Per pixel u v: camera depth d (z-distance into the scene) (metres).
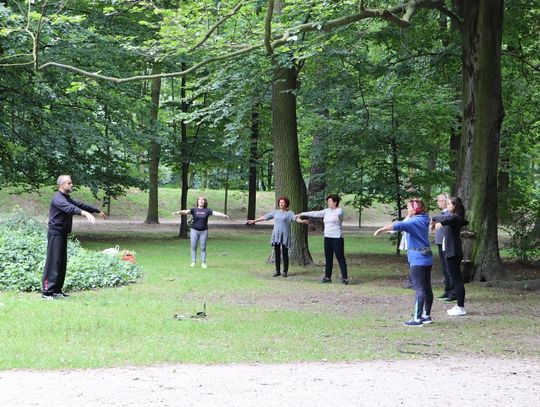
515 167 27.69
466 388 5.90
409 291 13.52
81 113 22.67
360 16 11.80
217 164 31.55
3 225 16.80
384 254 23.06
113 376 6.15
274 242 15.91
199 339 8.05
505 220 19.27
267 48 11.28
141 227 35.16
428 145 21.50
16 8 18.48
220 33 13.68
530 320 10.16
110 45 21.55
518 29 19.23
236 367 6.63
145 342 7.75
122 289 12.70
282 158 18.23
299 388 5.79
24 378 6.02
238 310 10.48
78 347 7.36
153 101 31.91
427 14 18.81
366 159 21.77
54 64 11.80
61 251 11.19
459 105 22.45
